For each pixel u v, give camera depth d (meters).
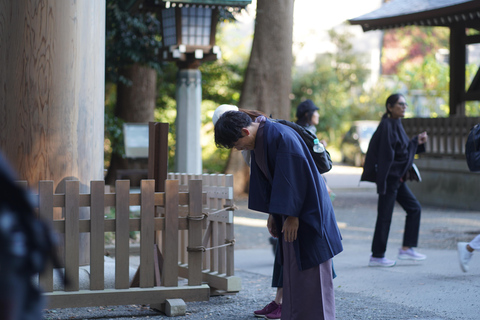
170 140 18.48
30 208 1.33
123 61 12.55
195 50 9.01
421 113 27.34
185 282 5.56
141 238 4.30
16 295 1.29
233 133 3.33
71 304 4.09
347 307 4.62
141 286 4.31
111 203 4.23
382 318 4.25
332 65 33.25
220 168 21.73
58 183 4.74
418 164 14.05
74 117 4.79
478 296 4.96
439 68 24.27
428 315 4.32
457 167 12.82
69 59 4.75
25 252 1.32
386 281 5.73
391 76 33.34
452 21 13.28
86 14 4.84
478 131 5.80
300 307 3.33
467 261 5.77
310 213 3.22
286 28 15.52
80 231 4.16
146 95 15.64
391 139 6.41
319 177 3.35
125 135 11.61
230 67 20.83
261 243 8.90
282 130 3.33
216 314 4.41
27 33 4.69
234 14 10.35
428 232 9.41
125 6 10.65
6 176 1.28
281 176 3.18
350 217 11.67
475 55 24.58
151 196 4.31
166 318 4.25
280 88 15.58
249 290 5.41
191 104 9.51
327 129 32.31
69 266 4.12
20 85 4.71
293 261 3.35
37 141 4.70
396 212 12.38
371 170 6.53
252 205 3.56
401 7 13.55
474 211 12.16
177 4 8.78
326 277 3.36
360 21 13.66
